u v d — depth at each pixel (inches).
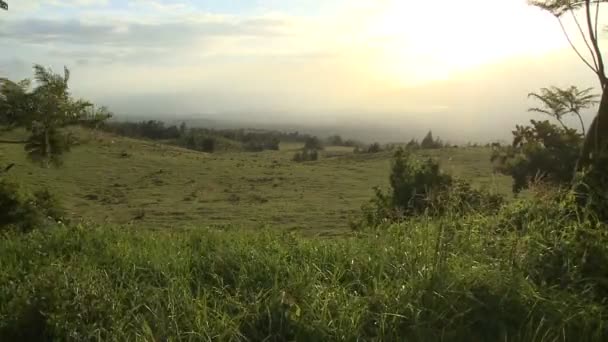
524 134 650.2
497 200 339.0
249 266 193.9
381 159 2041.1
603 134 313.0
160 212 1050.1
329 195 1293.1
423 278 171.0
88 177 1443.2
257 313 156.3
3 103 376.2
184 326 154.3
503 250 194.9
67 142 407.8
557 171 603.2
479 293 163.9
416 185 540.1
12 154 1418.6
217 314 157.1
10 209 385.7
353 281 179.9
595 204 211.2
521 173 629.9
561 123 645.9
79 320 153.6
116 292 175.6
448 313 157.5
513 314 158.1
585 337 153.5
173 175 1588.3
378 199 610.9
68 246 244.4
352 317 154.9
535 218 218.4
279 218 941.8
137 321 155.3
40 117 383.9
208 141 3186.5
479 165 1519.4
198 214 1023.0
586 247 182.5
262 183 1528.1
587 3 372.2
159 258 209.5
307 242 236.5
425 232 217.3
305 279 178.5
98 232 276.7
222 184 1498.5
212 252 217.0
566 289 170.1
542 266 181.8
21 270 202.4
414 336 149.9
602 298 169.0
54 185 1288.1
